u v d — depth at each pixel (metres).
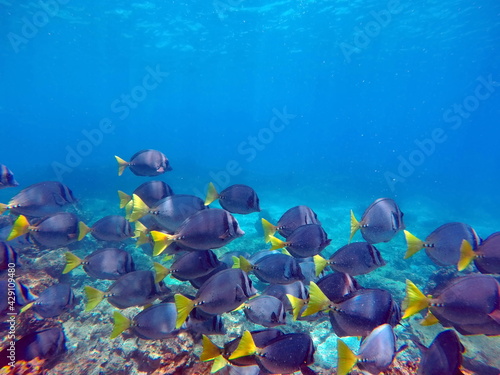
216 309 2.91
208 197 4.23
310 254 3.65
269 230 4.12
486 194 37.34
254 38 31.77
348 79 57.81
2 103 114.00
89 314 5.44
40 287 5.36
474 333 2.55
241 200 4.37
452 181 46.94
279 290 3.68
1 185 4.73
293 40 32.41
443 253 3.36
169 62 42.78
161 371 3.48
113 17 26.12
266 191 29.22
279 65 44.88
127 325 3.10
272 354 2.60
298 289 3.68
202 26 28.31
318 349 5.29
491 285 2.48
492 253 3.02
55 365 3.94
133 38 32.03
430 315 2.71
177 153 59.72
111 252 3.97
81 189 23.88
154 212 3.90
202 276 3.75
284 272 3.44
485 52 35.81
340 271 3.44
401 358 4.72
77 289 6.98
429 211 25.52
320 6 23.77
